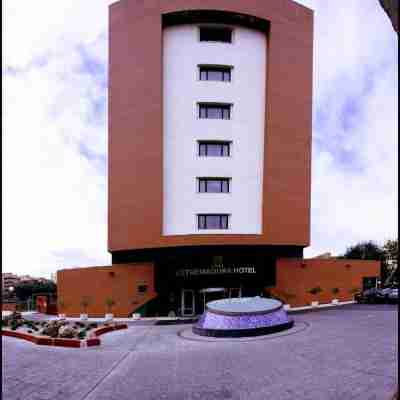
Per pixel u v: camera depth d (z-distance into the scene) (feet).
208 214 107.86
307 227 111.96
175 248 103.81
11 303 144.77
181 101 109.91
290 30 113.80
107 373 32.94
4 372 33.55
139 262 107.76
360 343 41.42
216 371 32.30
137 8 109.50
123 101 109.50
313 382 26.43
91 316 106.42
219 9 107.04
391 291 105.70
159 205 103.96
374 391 23.13
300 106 113.60
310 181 113.60
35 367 35.73
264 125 110.93
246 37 113.80
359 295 113.70
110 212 109.81
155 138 105.19
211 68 113.39
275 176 108.88
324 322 67.31
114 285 106.32
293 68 113.19
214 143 111.14
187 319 96.07
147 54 107.04
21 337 59.16
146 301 104.47
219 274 103.60
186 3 106.73
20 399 25.44
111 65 112.16
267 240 105.91
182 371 33.01
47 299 128.26
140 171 105.50
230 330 58.44
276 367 32.27
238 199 108.68
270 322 61.00
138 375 31.96
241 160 110.01
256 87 113.19
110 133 111.14
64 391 27.25
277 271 110.01
